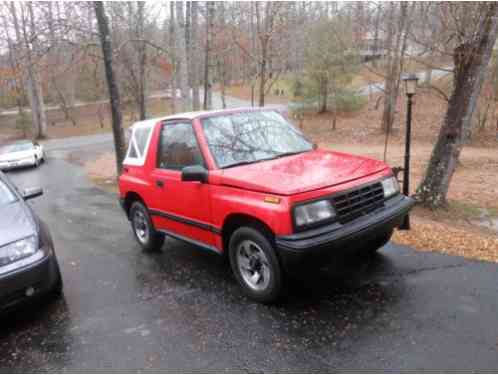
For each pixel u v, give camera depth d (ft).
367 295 12.53
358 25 52.80
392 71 58.70
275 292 11.93
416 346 9.84
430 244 16.56
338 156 13.96
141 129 17.39
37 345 11.31
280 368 9.46
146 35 52.54
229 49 49.08
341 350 9.93
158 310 12.74
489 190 31.42
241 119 15.06
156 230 17.10
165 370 9.75
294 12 53.47
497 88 56.70
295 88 86.99
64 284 15.39
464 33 21.52
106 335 11.54
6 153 58.85
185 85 43.68
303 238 10.59
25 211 13.74
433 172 24.13
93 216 26.76
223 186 12.61
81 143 94.58
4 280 11.43
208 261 16.70
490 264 14.23
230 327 11.38
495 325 10.44
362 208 11.87
